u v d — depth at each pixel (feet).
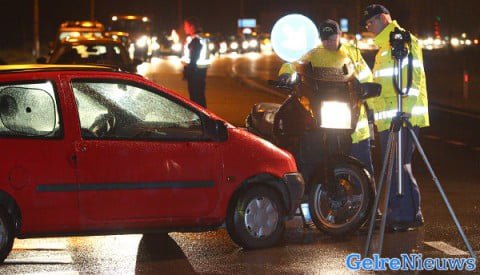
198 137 69.72
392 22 79.97
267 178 71.46
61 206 65.10
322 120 74.64
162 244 73.41
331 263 67.10
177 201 68.54
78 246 72.43
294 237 75.92
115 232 67.21
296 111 75.41
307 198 78.07
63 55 168.35
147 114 69.26
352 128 75.56
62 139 65.41
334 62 75.82
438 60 435.12
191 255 69.67
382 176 67.97
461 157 126.62
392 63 78.54
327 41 75.66
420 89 78.74
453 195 95.81
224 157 70.03
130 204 67.05
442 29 614.34
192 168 68.95
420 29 602.85
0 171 63.57
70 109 65.92
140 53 418.10
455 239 75.10
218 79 306.55
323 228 75.56
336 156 75.51
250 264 66.80
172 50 515.50
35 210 64.49
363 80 79.82
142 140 67.82
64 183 65.10
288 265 66.54
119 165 66.74
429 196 95.09
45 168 64.69
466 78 221.46
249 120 85.40
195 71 148.56
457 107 213.25
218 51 542.57
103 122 68.03
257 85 276.21
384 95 78.95
